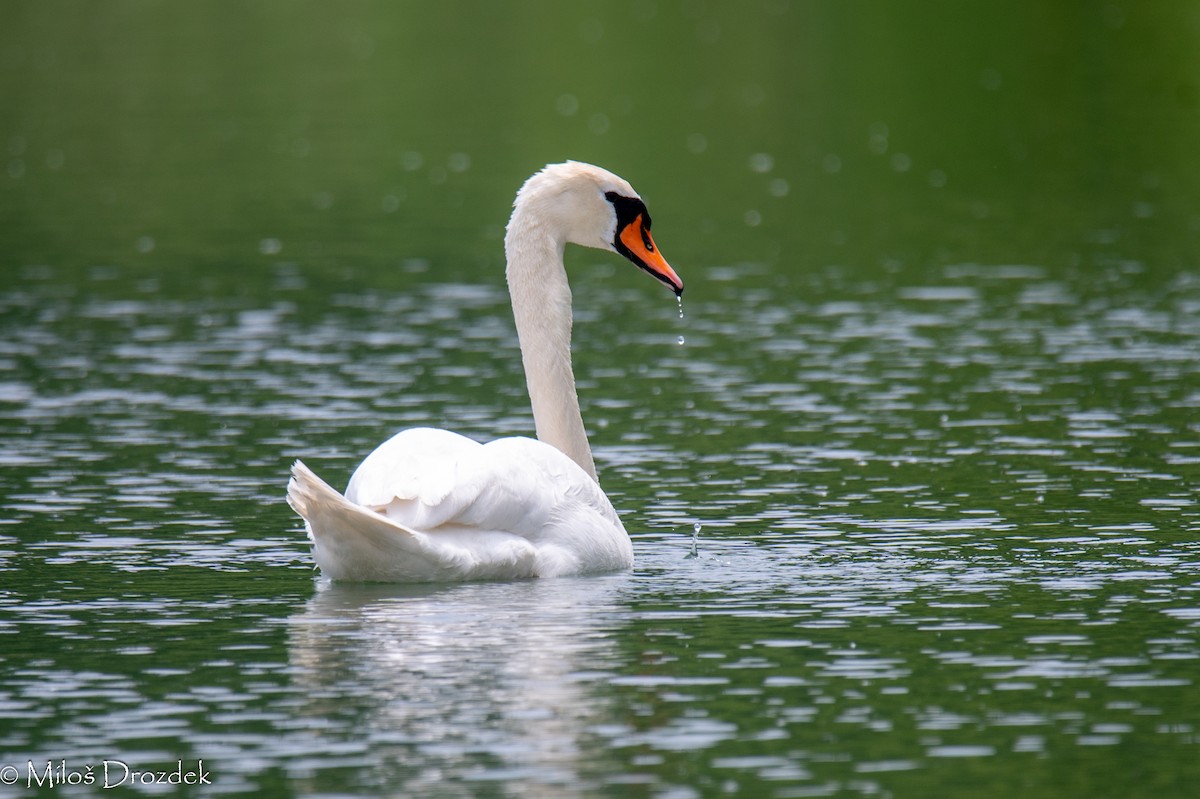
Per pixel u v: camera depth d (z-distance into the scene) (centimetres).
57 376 2139
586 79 5138
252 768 901
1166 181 3728
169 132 4384
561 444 1431
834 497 1566
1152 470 1644
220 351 2295
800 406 1969
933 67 5172
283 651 1092
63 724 967
